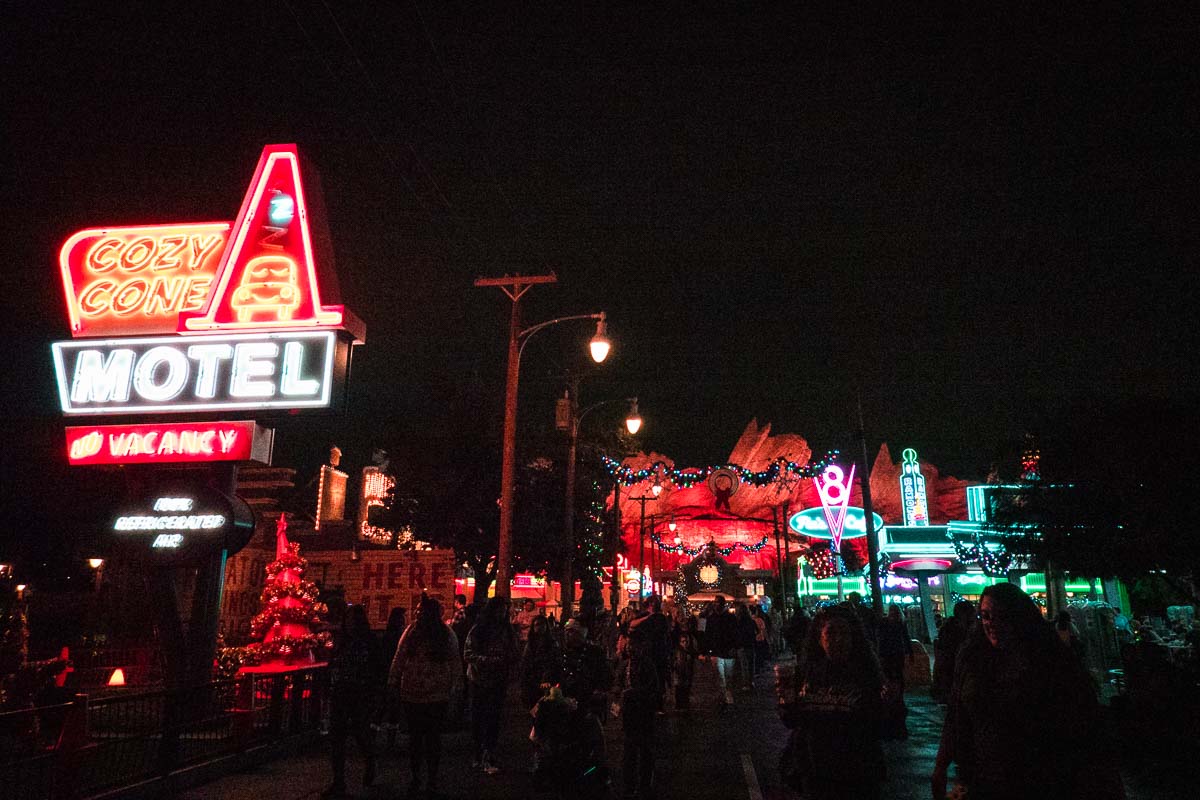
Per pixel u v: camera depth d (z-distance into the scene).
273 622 16.25
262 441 13.76
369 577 20.00
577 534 30.69
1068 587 29.59
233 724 11.02
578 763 7.18
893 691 5.63
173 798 9.09
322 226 14.30
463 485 27.77
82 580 20.48
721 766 11.00
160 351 13.75
